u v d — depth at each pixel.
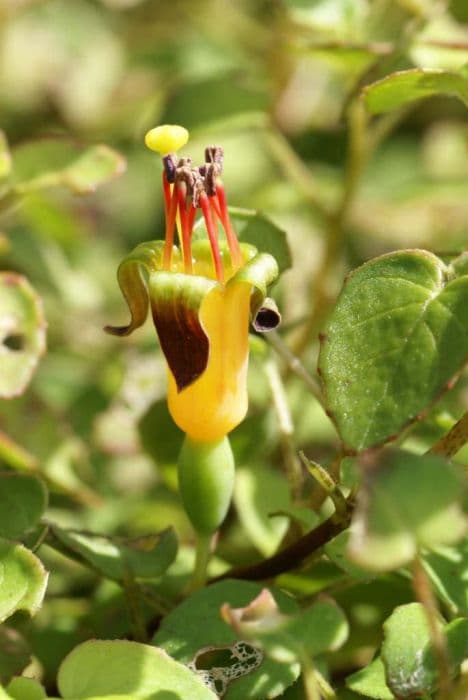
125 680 0.15
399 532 0.14
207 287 0.15
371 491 0.14
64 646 0.17
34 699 0.15
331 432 0.20
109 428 0.20
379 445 0.15
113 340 0.21
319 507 0.17
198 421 0.16
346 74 0.21
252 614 0.15
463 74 0.16
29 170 0.18
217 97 0.20
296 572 0.17
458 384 0.18
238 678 0.15
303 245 0.23
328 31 0.20
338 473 0.16
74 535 0.17
